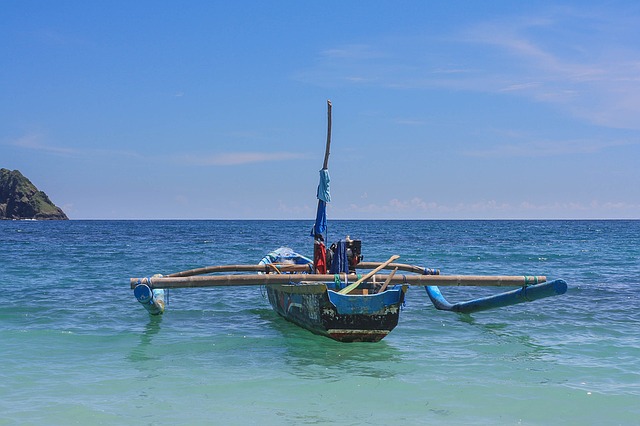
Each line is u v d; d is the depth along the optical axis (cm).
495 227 13338
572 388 960
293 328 1447
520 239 6744
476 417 837
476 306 1581
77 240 6159
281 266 1634
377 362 1133
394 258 1373
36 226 13175
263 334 1379
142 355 1173
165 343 1278
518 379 1013
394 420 824
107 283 2266
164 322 1509
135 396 916
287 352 1209
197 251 4409
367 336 1242
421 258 3731
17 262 3238
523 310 1688
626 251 4441
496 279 1380
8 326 1420
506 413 852
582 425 809
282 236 7800
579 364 1109
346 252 1369
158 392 938
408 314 1638
